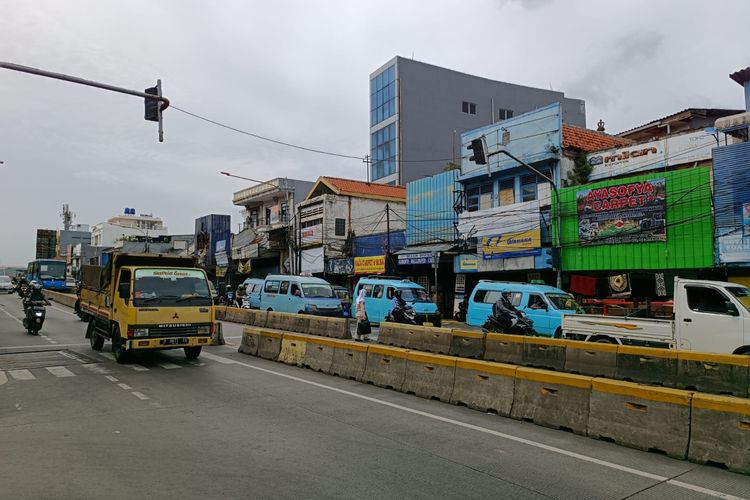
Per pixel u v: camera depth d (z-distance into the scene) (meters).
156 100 13.53
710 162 18.42
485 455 5.91
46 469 5.30
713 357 8.86
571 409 6.96
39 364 12.17
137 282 11.88
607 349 10.30
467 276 26.22
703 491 4.92
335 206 36.06
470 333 13.43
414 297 21.02
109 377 10.60
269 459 5.69
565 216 20.91
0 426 7.02
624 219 19.05
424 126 43.38
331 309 21.88
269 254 42.06
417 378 9.28
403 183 42.09
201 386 9.78
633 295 19.44
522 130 23.19
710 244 16.89
